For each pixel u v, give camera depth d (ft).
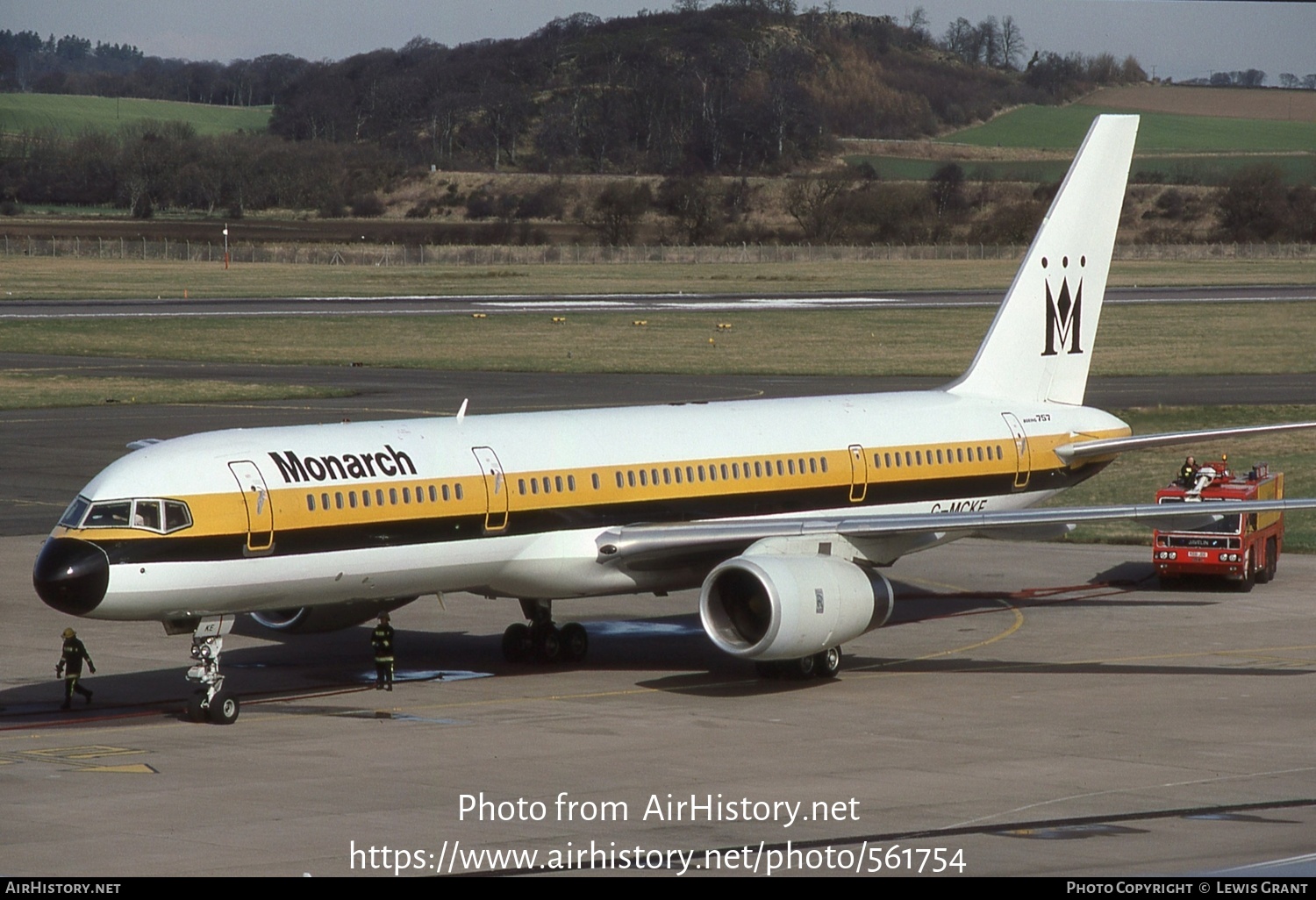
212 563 227.81
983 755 206.69
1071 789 187.42
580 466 267.18
